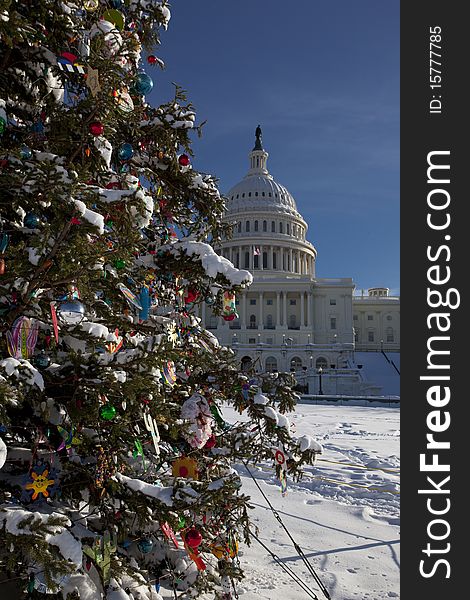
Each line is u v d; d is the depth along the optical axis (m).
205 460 4.02
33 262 2.61
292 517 7.15
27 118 3.46
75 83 3.40
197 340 4.45
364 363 70.50
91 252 2.74
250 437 4.21
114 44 3.43
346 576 5.07
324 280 79.50
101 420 3.08
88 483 3.12
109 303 3.54
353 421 22.77
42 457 3.22
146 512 2.96
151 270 3.76
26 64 3.21
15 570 2.65
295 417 24.73
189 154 4.21
